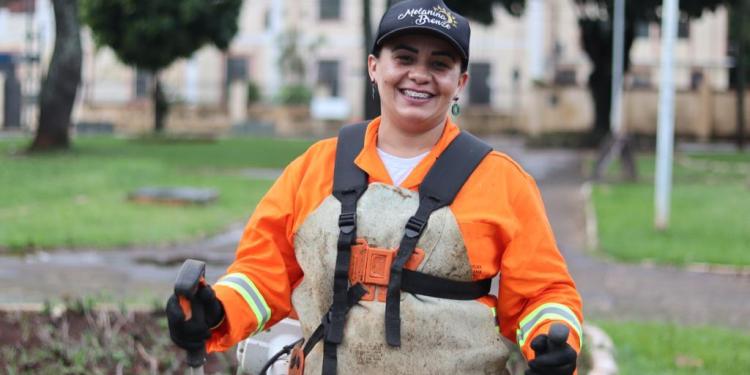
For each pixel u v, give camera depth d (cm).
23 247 1027
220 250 1084
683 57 3984
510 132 3788
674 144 3016
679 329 747
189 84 3984
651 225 1291
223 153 2372
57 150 2112
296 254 269
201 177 1766
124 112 3719
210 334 240
